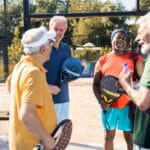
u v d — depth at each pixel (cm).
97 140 666
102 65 479
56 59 471
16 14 916
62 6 667
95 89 482
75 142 649
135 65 459
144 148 318
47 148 309
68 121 331
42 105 310
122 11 583
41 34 323
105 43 2202
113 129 486
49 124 322
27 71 309
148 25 298
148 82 294
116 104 473
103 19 2192
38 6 664
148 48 300
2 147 597
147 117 313
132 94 312
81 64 475
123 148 600
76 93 1392
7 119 642
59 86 477
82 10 664
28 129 303
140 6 631
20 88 312
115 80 457
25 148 314
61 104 486
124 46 468
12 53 961
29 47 321
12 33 903
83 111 982
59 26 466
